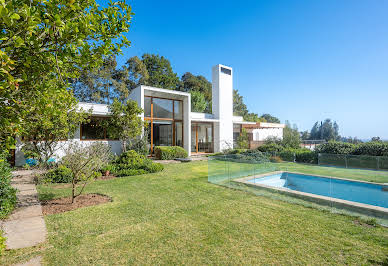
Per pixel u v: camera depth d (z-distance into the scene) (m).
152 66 39.69
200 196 5.97
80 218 4.32
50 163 8.03
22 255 2.94
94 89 30.50
